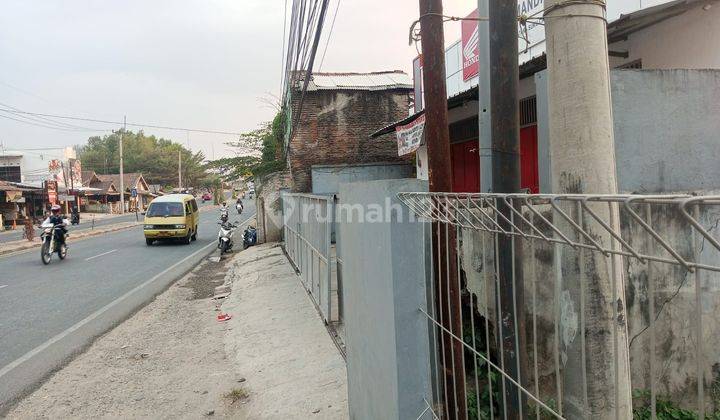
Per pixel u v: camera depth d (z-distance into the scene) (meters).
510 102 2.31
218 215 38.06
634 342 3.40
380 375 2.64
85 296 8.92
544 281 3.18
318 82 15.73
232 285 9.83
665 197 1.01
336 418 3.83
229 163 21.16
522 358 1.93
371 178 15.16
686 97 4.38
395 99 15.64
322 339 5.51
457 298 2.29
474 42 9.59
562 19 1.95
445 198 2.05
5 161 38.38
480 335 3.38
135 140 88.69
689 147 4.39
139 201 57.44
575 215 1.89
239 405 4.32
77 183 42.53
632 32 6.12
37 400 4.54
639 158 4.28
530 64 6.16
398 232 2.37
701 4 5.26
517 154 2.33
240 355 5.50
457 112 10.81
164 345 6.06
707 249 3.33
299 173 15.24
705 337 3.51
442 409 2.41
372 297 2.79
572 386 1.92
